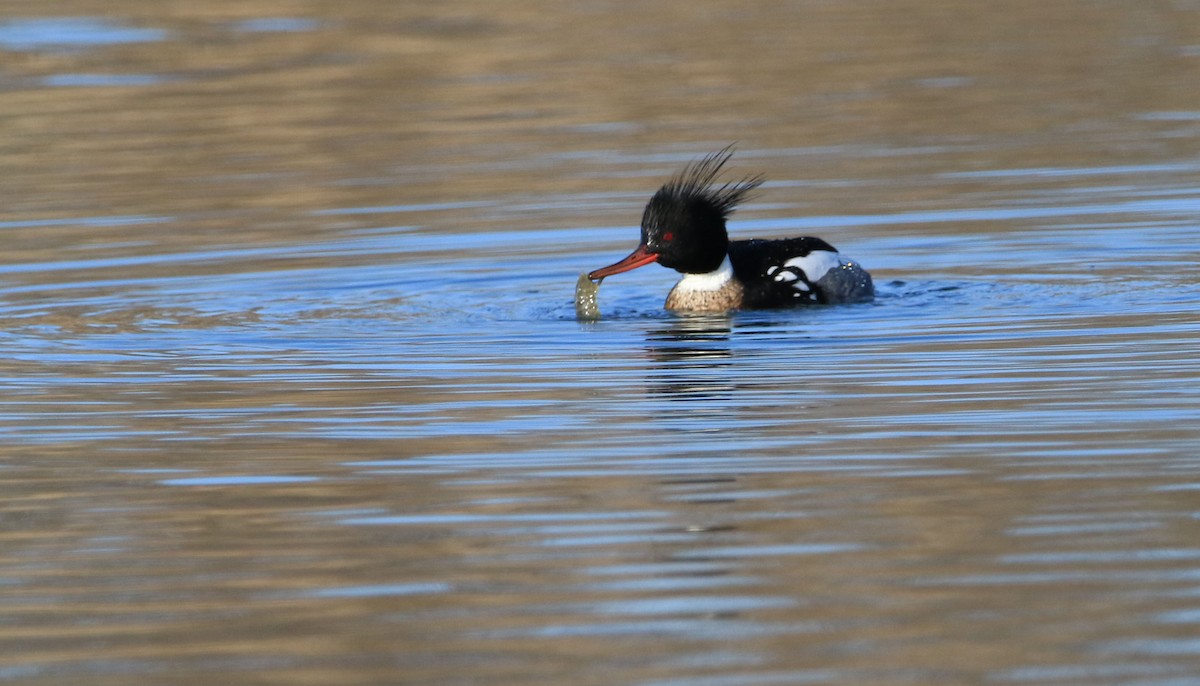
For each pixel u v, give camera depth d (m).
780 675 8.66
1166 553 10.06
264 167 24.77
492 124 27.23
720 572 10.02
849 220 21.12
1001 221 20.73
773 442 12.56
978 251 19.45
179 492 11.77
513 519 11.03
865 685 8.52
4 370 15.26
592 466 12.12
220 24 36.03
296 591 9.93
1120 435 12.41
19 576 10.27
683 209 17.33
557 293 18.28
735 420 13.20
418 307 17.66
